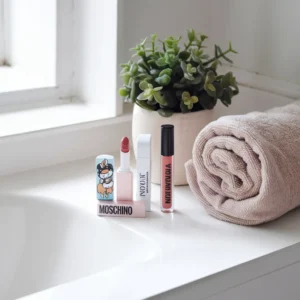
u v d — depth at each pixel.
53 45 1.66
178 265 1.14
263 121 1.27
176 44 1.43
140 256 1.23
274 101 1.61
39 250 1.37
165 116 1.38
